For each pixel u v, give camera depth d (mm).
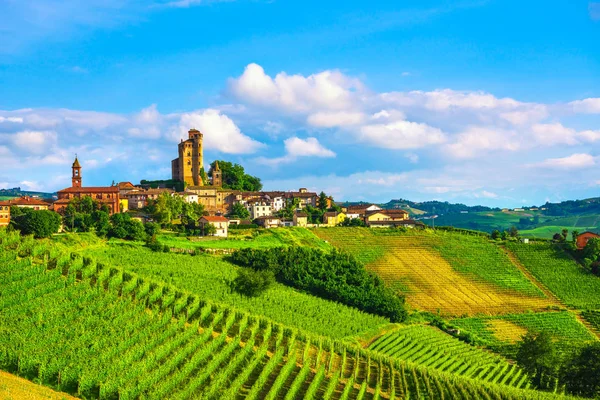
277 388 71375
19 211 169625
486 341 127188
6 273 83500
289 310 112062
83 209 183125
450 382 84438
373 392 78938
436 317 139750
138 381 63312
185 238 166125
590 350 96125
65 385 60625
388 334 116750
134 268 114375
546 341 103938
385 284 157625
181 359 73125
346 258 152875
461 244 194125
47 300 78188
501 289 163000
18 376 59844
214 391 66875
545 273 175250
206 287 110625
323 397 71875
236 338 83688
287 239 182375
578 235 197750
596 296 162625
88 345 68562
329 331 105812
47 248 99000
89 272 93125
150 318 81688
